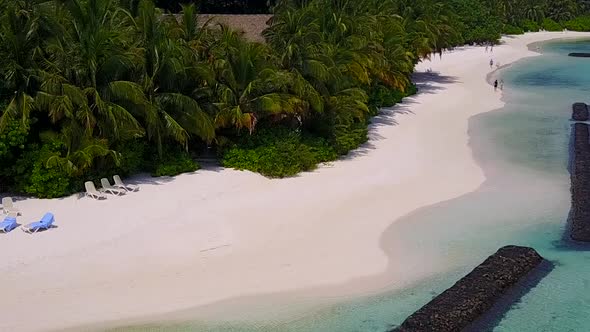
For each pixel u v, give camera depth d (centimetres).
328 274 2033
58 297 1819
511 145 3656
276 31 3616
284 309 1831
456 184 2923
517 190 2862
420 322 1744
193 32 3234
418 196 2748
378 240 2289
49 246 2098
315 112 3231
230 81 2994
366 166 3150
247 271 2023
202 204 2536
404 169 3123
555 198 2769
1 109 2512
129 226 2289
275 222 2398
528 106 4859
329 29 3888
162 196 2592
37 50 2559
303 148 3081
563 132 4006
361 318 1808
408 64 4553
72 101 2527
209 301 1850
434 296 1933
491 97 5228
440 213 2564
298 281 1981
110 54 2595
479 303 1870
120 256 2067
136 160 2758
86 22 2653
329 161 3203
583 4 13175
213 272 2006
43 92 2495
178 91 2892
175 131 2759
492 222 2495
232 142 3047
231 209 2503
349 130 3409
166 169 2825
